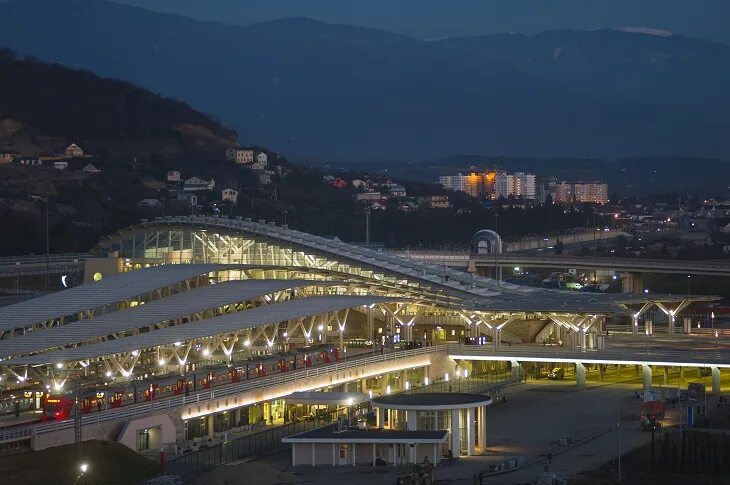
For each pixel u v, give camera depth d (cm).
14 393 18800
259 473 16425
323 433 18175
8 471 15500
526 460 18075
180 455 17838
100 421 17262
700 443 18800
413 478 16200
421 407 18462
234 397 19450
